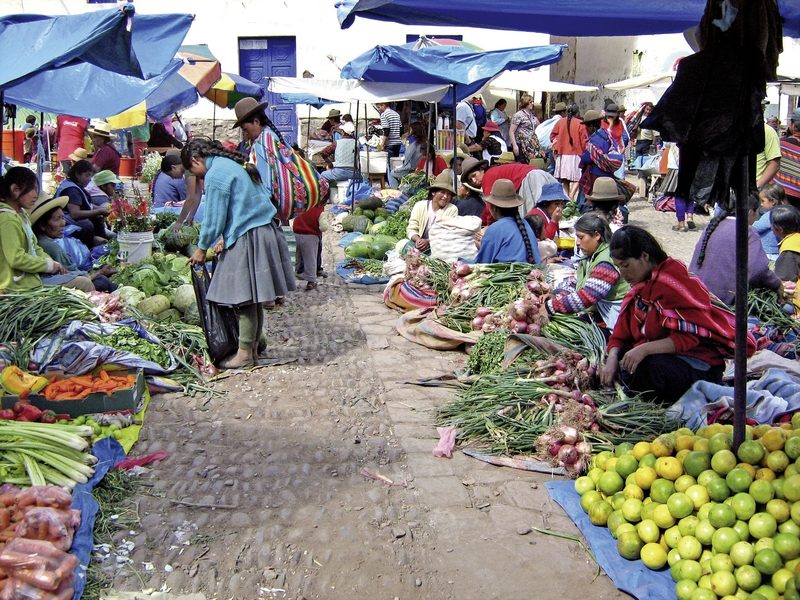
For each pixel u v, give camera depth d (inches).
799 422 167.6
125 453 192.5
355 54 877.2
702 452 152.2
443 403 231.3
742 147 140.5
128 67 217.8
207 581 146.9
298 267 383.9
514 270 293.6
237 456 195.2
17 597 128.5
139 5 853.8
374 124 821.9
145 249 339.9
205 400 231.3
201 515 167.9
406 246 375.6
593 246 245.8
